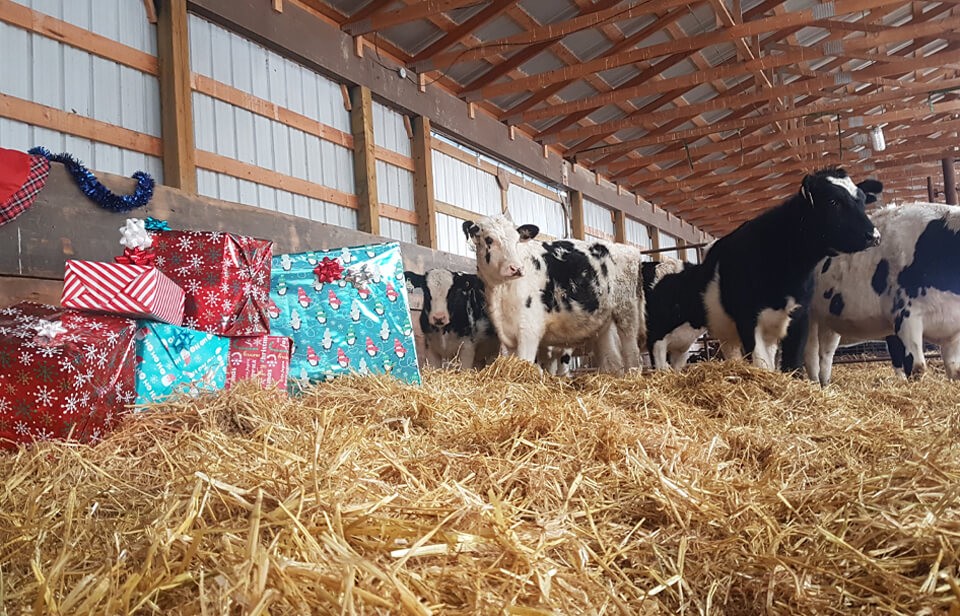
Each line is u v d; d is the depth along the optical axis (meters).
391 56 8.70
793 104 13.59
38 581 1.35
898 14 11.35
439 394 3.45
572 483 2.09
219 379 3.35
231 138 6.48
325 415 2.62
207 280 3.41
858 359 8.96
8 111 4.73
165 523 1.49
